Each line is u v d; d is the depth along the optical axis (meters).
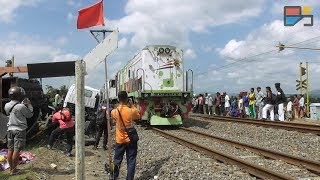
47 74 12.42
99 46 7.23
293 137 16.05
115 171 9.09
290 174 9.33
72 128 13.43
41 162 11.38
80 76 7.11
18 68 14.30
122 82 28.98
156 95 20.78
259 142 15.38
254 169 9.45
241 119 24.33
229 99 31.50
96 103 21.81
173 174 9.51
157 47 21.55
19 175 9.64
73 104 19.77
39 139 16.42
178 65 21.66
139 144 15.18
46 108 21.55
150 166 10.83
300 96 30.44
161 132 18.36
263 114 22.86
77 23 8.58
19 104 9.84
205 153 12.22
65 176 10.18
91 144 16.20
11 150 9.83
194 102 37.91
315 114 29.58
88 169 11.29
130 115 8.92
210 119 27.58
